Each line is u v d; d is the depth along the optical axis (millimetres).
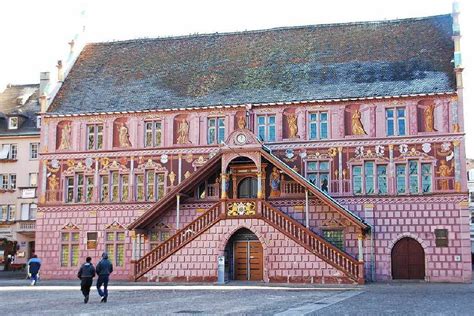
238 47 47750
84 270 23516
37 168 58844
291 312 18812
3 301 24609
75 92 46719
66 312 19578
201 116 43094
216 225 38594
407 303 22469
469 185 76562
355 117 40812
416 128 39844
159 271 38969
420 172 39469
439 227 38750
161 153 43344
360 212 39812
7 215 58906
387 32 45500
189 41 49500
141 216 40719
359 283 35562
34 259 37250
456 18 40562
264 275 37438
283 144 41469
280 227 37562
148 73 47219
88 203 44031
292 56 45562
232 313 18688
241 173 41469
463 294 27547
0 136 59594
